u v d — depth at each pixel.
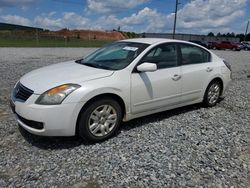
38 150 4.04
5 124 4.93
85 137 4.18
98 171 3.51
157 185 3.26
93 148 4.12
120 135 4.62
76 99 3.98
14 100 4.29
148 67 4.56
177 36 63.91
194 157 3.94
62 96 3.94
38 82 4.18
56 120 3.91
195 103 6.01
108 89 4.27
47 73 4.53
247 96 7.75
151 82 4.87
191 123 5.31
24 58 16.30
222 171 3.60
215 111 6.16
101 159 3.80
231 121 5.55
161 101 5.12
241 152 4.16
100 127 4.30
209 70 6.05
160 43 5.21
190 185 3.28
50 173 3.45
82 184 3.24
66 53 21.61
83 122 4.11
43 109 3.87
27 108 3.96
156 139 4.50
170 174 3.48
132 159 3.81
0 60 14.81
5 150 4.01
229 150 4.21
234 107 6.56
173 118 5.57
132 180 3.33
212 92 6.33
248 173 3.58
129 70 4.62
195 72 5.70
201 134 4.78
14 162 3.69
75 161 3.74
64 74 4.38
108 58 5.05
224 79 6.48
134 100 4.68
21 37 51.44
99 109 4.27
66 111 3.94
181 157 3.92
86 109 4.10
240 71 13.87
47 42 42.94
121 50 5.16
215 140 4.55
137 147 4.18
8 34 53.16
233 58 24.19
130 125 5.08
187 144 4.35
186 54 5.66
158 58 5.09
